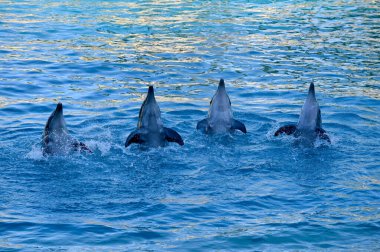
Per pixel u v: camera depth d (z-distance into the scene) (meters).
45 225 16.00
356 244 15.09
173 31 42.66
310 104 22.41
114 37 40.59
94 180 19.09
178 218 16.52
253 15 48.75
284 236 15.46
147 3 53.59
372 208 17.09
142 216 16.64
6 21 44.56
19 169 19.75
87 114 25.70
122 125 24.28
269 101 27.89
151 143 21.69
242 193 18.16
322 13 50.03
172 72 32.81
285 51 37.56
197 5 53.06
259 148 21.88
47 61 34.41
